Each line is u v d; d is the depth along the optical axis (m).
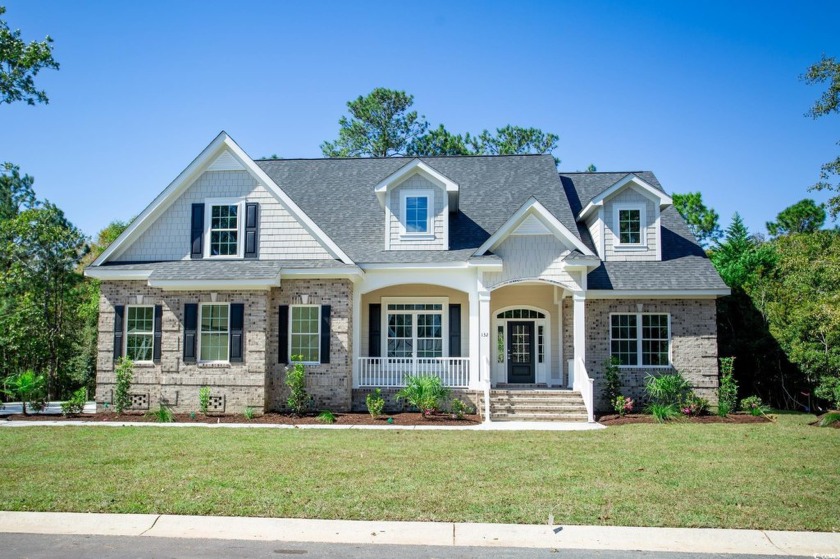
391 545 7.50
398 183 21.56
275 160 26.80
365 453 12.60
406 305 22.53
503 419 18.45
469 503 8.95
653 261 22.34
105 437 14.51
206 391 18.83
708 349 21.03
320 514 8.45
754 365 23.44
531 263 20.19
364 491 9.53
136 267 20.14
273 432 15.50
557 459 12.12
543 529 7.98
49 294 31.52
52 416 18.84
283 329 19.70
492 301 23.17
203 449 12.92
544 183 24.48
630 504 8.91
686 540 7.63
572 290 19.94
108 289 20.22
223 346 19.50
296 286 19.84
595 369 21.20
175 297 19.61
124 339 19.98
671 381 19.59
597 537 7.73
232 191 20.89
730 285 25.62
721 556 7.18
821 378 20.55
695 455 12.58
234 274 19.12
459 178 25.19
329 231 22.42
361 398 20.14
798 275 23.33
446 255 20.78
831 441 14.30
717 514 8.48
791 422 17.88
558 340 22.89
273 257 20.53
